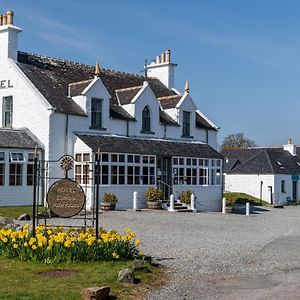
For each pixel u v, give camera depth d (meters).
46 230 14.67
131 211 29.97
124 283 11.52
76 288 10.66
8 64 32.62
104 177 30.75
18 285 10.73
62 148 30.94
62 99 31.97
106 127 33.25
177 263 14.69
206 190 36.72
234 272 13.83
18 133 30.55
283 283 12.52
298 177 58.19
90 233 14.76
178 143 36.62
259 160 57.00
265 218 32.34
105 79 37.88
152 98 36.25
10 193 28.88
